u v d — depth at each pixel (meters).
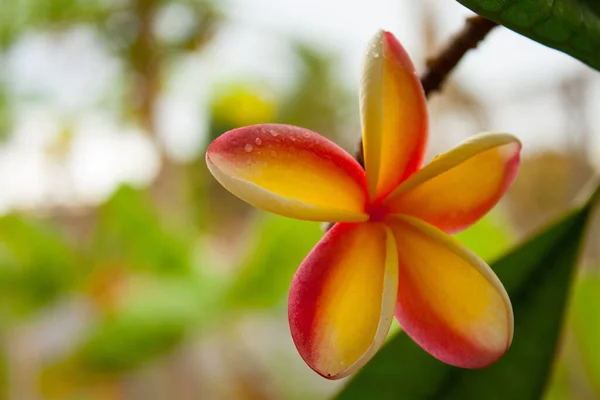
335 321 0.25
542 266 0.31
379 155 0.25
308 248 0.79
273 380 0.98
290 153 0.25
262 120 1.04
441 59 0.27
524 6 0.25
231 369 0.98
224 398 1.04
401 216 0.25
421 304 0.25
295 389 0.97
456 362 0.25
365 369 0.31
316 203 0.25
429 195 0.26
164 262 0.90
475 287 0.25
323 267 0.25
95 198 1.23
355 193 0.25
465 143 0.25
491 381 0.31
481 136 0.25
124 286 0.92
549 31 0.25
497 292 0.25
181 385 1.05
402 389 0.31
